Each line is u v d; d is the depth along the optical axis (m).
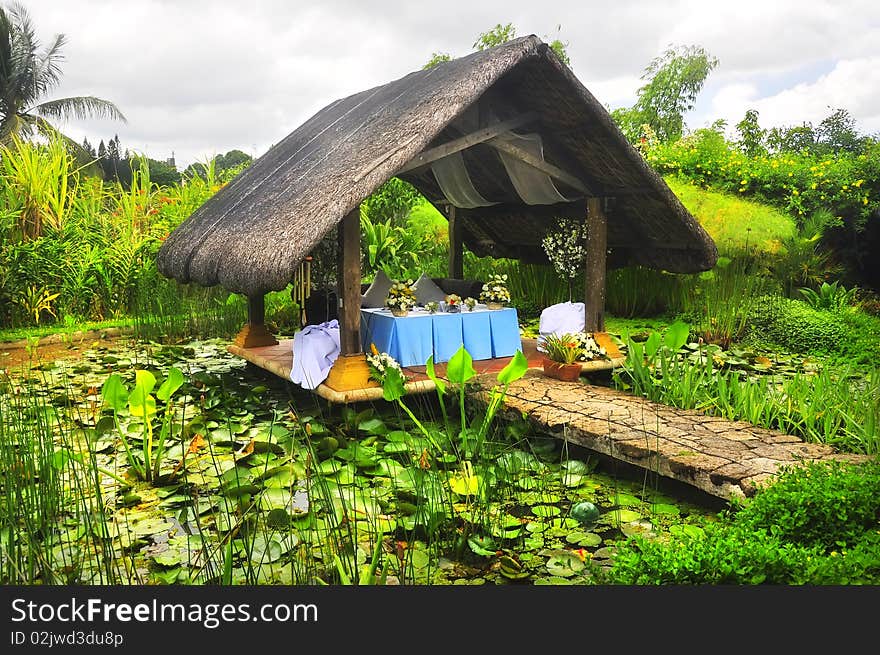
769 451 3.99
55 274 8.85
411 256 11.23
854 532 2.70
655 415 4.77
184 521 3.58
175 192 11.35
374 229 10.98
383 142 5.12
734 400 5.01
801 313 7.68
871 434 4.04
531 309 9.70
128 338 8.61
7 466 3.57
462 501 3.81
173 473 4.14
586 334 6.39
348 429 5.03
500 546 3.33
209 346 8.34
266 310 9.45
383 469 4.21
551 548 3.31
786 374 6.39
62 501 3.66
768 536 2.78
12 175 9.17
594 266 6.51
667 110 22.55
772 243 9.20
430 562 3.16
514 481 4.09
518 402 5.08
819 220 9.48
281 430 4.96
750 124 14.54
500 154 6.39
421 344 6.02
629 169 5.96
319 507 3.66
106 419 4.72
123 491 4.00
